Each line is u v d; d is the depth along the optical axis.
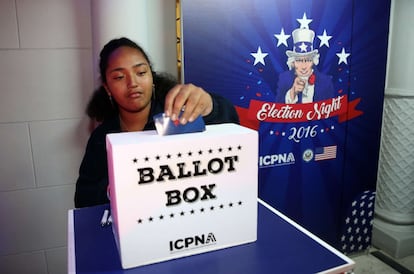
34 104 1.63
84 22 1.62
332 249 0.86
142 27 1.59
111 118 1.62
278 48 1.70
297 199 1.94
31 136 1.66
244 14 1.60
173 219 0.79
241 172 0.83
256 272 0.76
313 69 1.80
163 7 1.69
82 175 1.64
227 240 0.86
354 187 2.07
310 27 1.74
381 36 1.92
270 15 1.65
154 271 0.77
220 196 0.83
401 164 2.14
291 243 0.89
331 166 1.98
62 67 1.64
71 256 0.83
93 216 1.08
